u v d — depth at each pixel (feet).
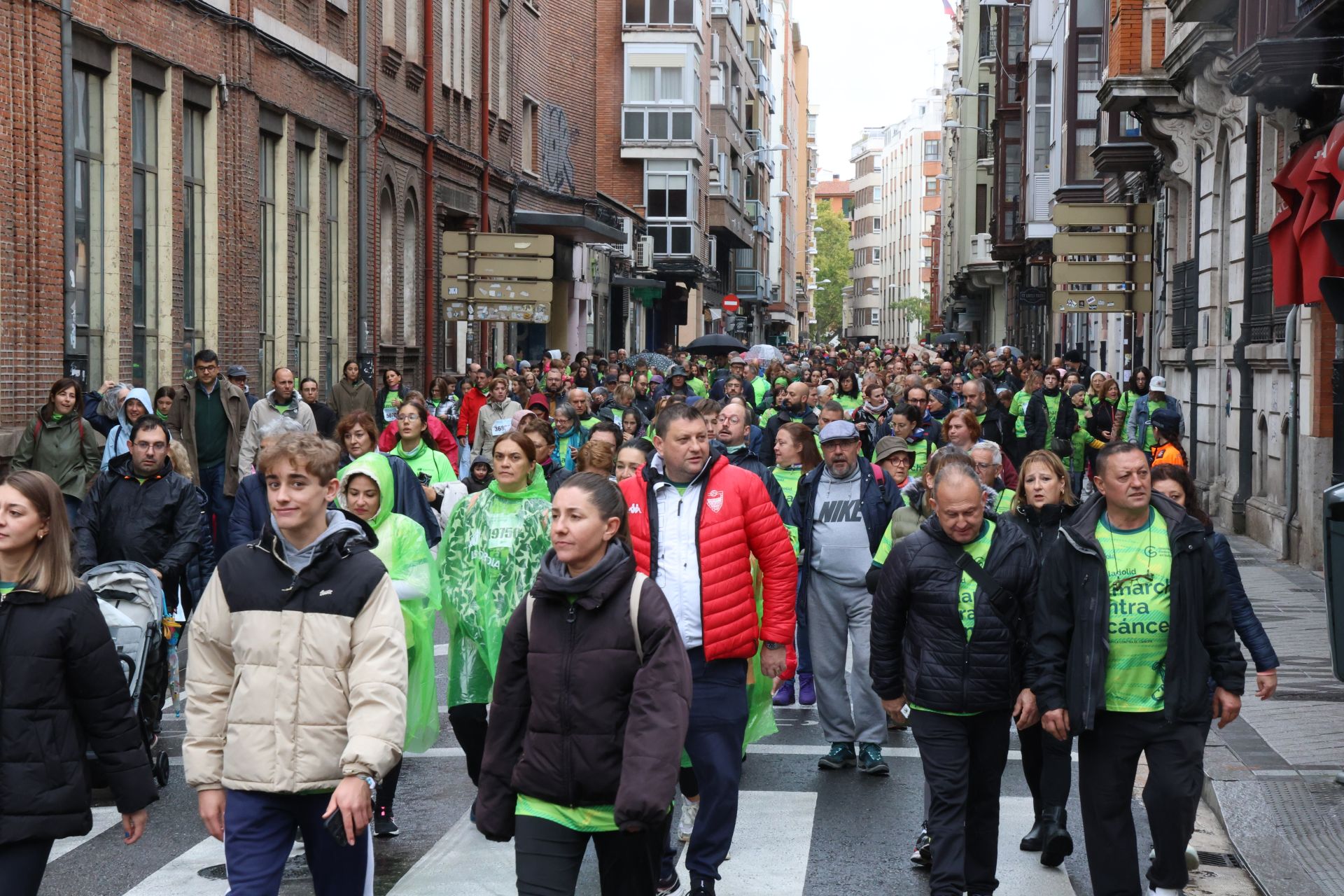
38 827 16.69
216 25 60.70
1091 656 19.75
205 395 49.37
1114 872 20.15
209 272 61.00
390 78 86.48
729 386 64.54
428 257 94.48
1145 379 73.51
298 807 16.94
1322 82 48.47
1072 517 20.62
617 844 16.92
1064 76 121.80
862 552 29.58
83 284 51.16
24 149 46.29
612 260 162.30
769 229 326.85
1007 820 26.32
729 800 21.65
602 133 192.85
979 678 20.88
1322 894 21.63
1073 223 83.97
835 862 23.76
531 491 25.52
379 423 72.74
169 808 26.78
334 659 16.74
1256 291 65.77
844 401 70.08
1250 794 26.37
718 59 222.28
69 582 17.07
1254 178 65.82
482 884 22.66
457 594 25.08
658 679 16.24
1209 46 66.18
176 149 57.31
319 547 16.84
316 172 74.43
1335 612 21.94
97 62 51.26
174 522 32.24
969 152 242.37
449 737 32.32
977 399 60.44
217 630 17.01
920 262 591.37
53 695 16.83
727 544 22.39
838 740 29.55
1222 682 20.07
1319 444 54.49
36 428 43.27
